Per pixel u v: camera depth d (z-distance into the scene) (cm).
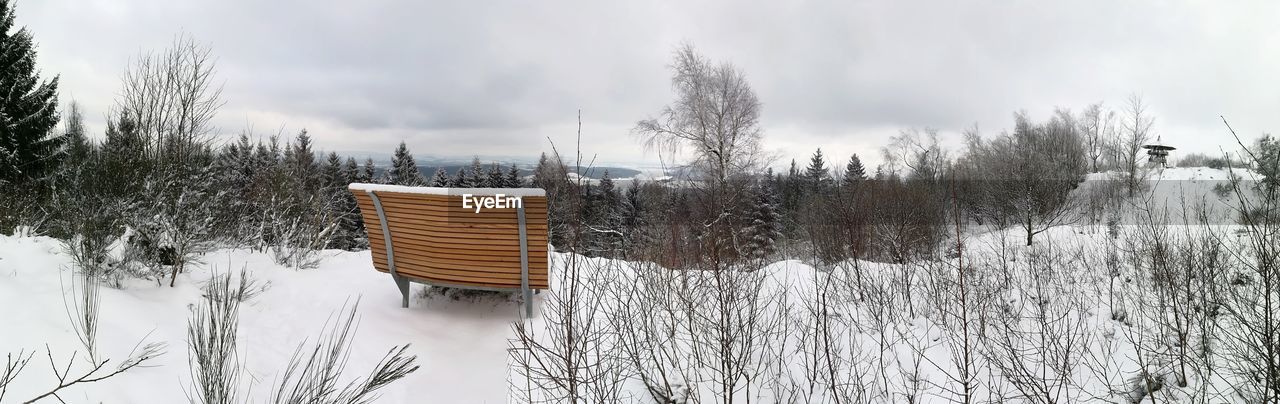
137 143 679
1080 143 2830
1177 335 376
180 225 470
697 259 457
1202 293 343
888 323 455
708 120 2103
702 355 360
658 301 395
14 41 1455
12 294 329
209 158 683
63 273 405
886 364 365
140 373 288
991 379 346
